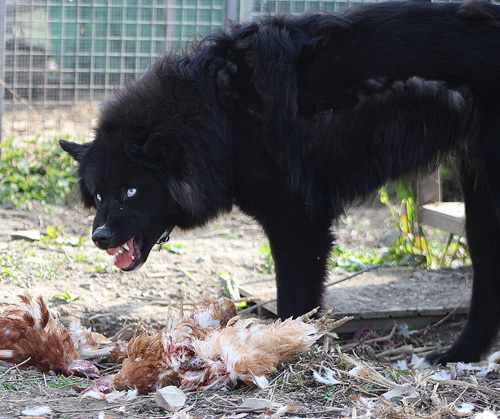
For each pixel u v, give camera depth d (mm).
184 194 2988
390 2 3062
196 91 3021
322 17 3045
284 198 3074
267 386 2668
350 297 3436
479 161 3008
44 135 5188
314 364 2734
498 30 2975
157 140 2939
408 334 3309
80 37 5070
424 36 2982
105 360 2977
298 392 2662
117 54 5098
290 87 3008
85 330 2988
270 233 3113
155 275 3713
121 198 2986
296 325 2736
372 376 2693
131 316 3322
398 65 2980
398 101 2988
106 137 3002
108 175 2980
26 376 2766
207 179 3021
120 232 2977
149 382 2727
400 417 2539
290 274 3094
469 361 3111
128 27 5090
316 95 3018
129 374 2727
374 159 3045
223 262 3904
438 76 2973
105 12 5066
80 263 3807
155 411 2594
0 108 4887
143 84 3049
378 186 3074
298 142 3033
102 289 3566
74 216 4426
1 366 2809
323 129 3021
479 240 3125
